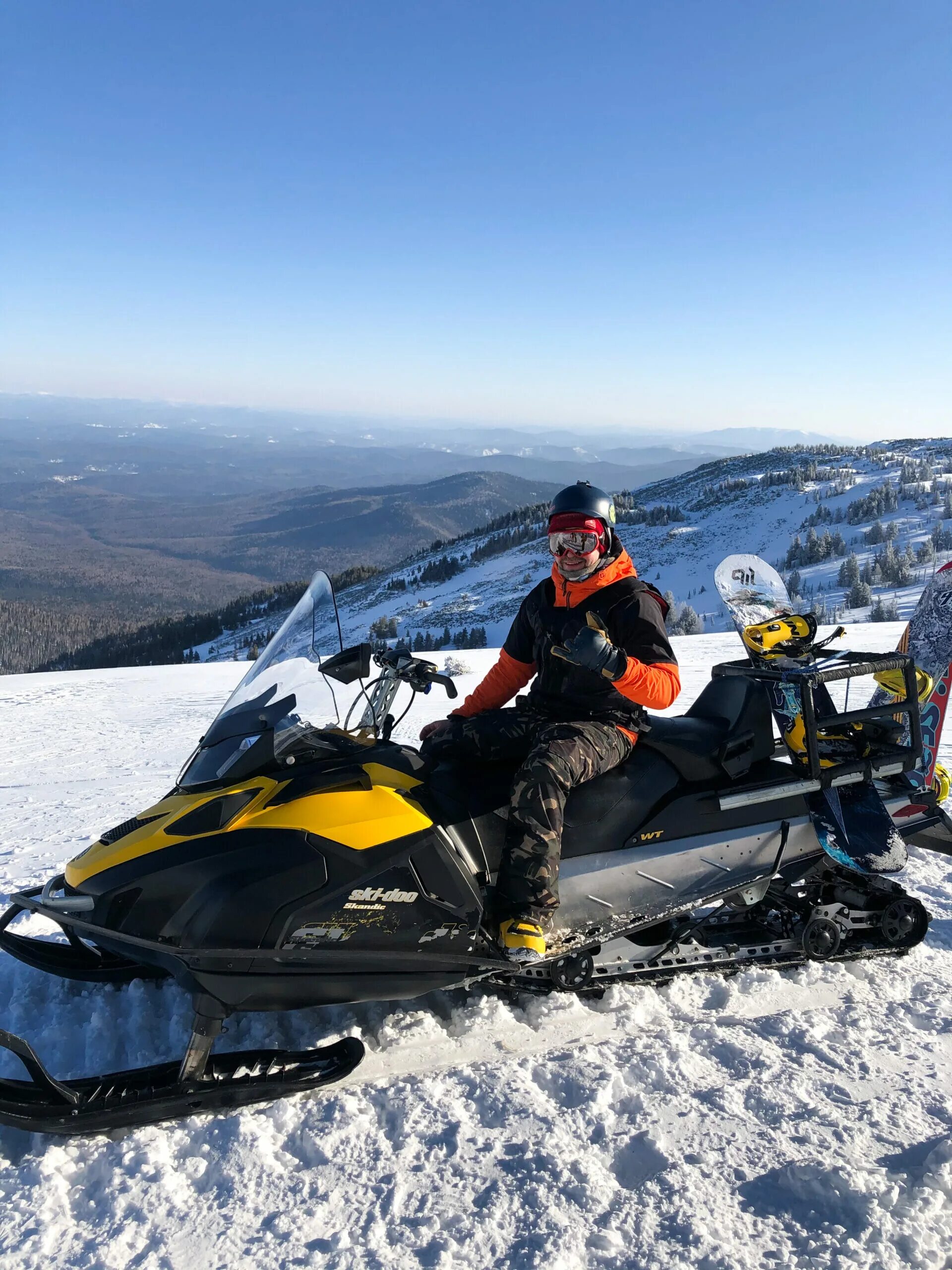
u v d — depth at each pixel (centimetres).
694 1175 204
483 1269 178
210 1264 181
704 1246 181
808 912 313
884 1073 247
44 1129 211
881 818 300
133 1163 211
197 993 231
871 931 327
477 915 262
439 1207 196
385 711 305
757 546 18475
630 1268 178
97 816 567
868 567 13025
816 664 317
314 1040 267
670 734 301
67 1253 183
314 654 290
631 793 289
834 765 312
